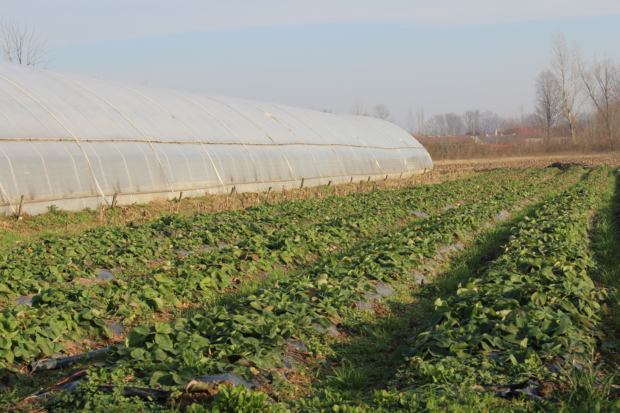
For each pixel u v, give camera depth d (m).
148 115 34.28
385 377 9.56
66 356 10.71
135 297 13.11
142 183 29.94
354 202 31.22
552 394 8.44
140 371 8.88
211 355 9.53
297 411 7.99
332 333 11.60
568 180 45.62
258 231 22.52
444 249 19.44
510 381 8.70
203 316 11.08
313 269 15.87
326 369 10.12
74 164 27.12
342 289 13.73
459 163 79.94
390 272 15.59
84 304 12.46
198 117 38.09
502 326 10.35
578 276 14.61
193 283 14.68
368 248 18.27
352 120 59.31
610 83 108.19
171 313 13.35
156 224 22.84
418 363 9.29
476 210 26.55
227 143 37.34
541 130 168.50
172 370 8.72
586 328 10.92
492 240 21.61
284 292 13.30
